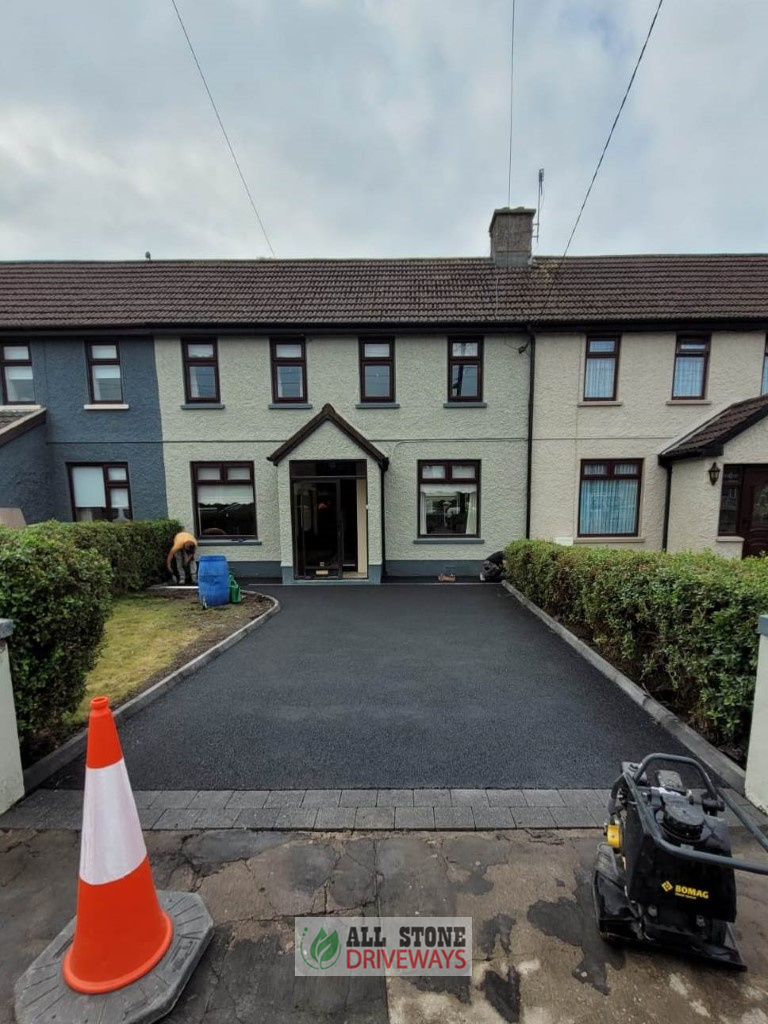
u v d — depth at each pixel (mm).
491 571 11164
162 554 10930
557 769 3408
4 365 11469
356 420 11641
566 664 5598
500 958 1999
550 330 11250
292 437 10727
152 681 4977
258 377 11586
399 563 11930
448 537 11898
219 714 4336
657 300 11492
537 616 7895
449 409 11648
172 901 2236
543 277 12492
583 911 2213
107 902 1873
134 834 1993
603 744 3766
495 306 11578
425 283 12461
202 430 11680
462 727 4051
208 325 11172
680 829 1919
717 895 1888
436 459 11727
